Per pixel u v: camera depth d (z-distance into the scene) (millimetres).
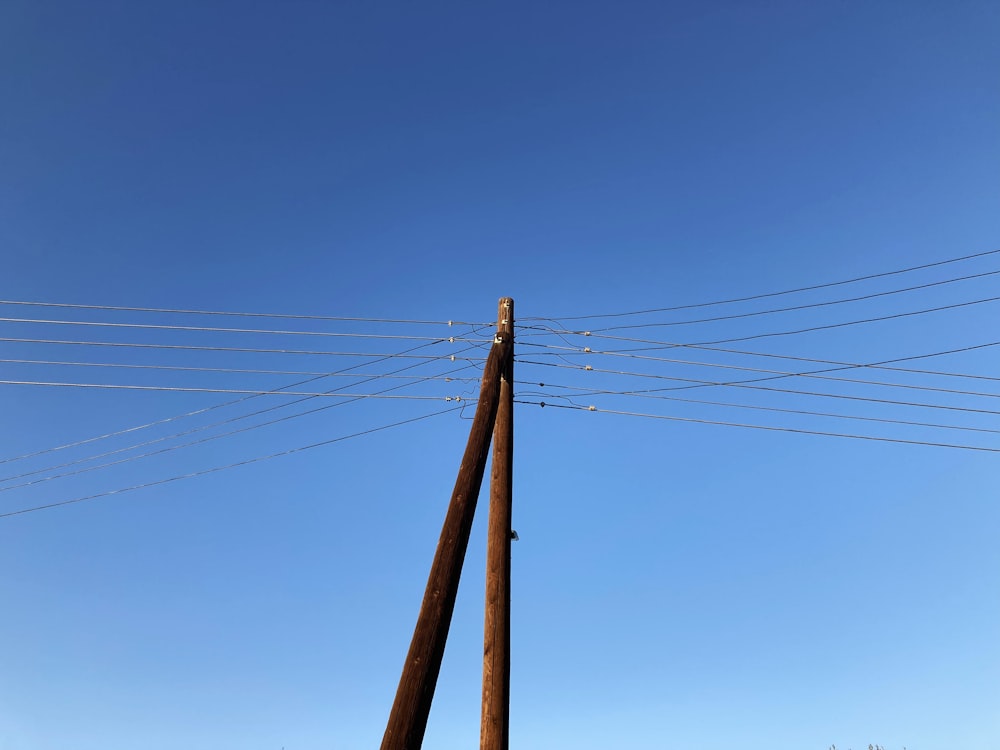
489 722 10781
